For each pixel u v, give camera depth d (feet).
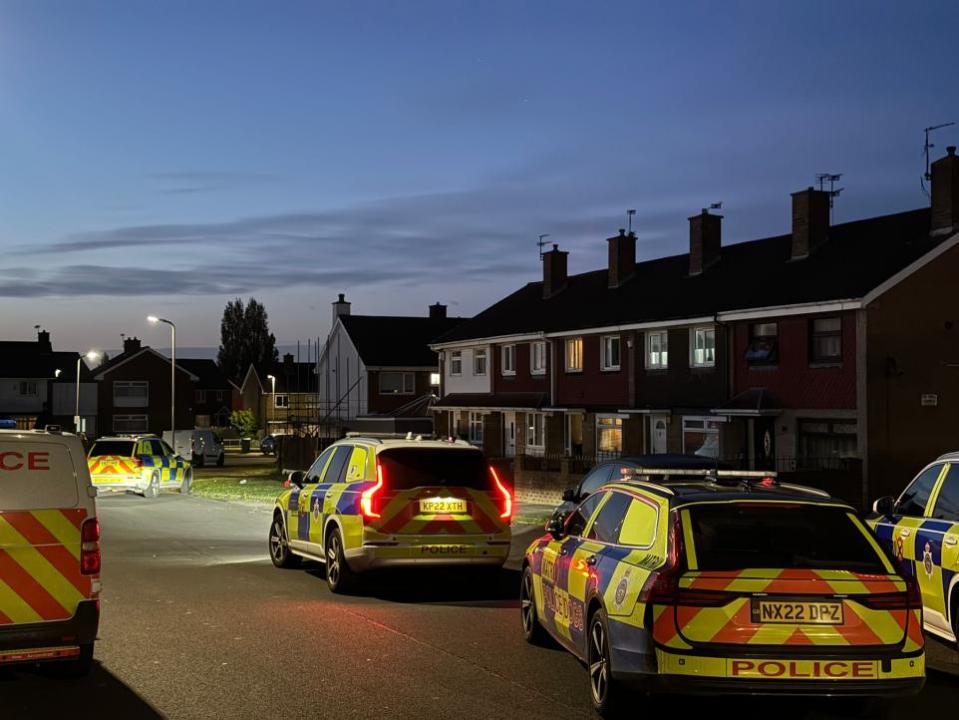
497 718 24.13
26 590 25.61
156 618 36.88
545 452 135.54
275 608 39.27
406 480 42.60
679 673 21.80
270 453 256.11
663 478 29.35
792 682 21.67
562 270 150.51
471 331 158.71
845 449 92.94
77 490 26.55
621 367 122.93
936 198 96.12
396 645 32.32
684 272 125.18
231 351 403.54
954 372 93.71
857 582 22.16
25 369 278.05
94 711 24.62
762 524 24.21
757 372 102.22
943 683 28.89
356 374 210.79
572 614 27.73
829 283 96.22
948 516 31.40
